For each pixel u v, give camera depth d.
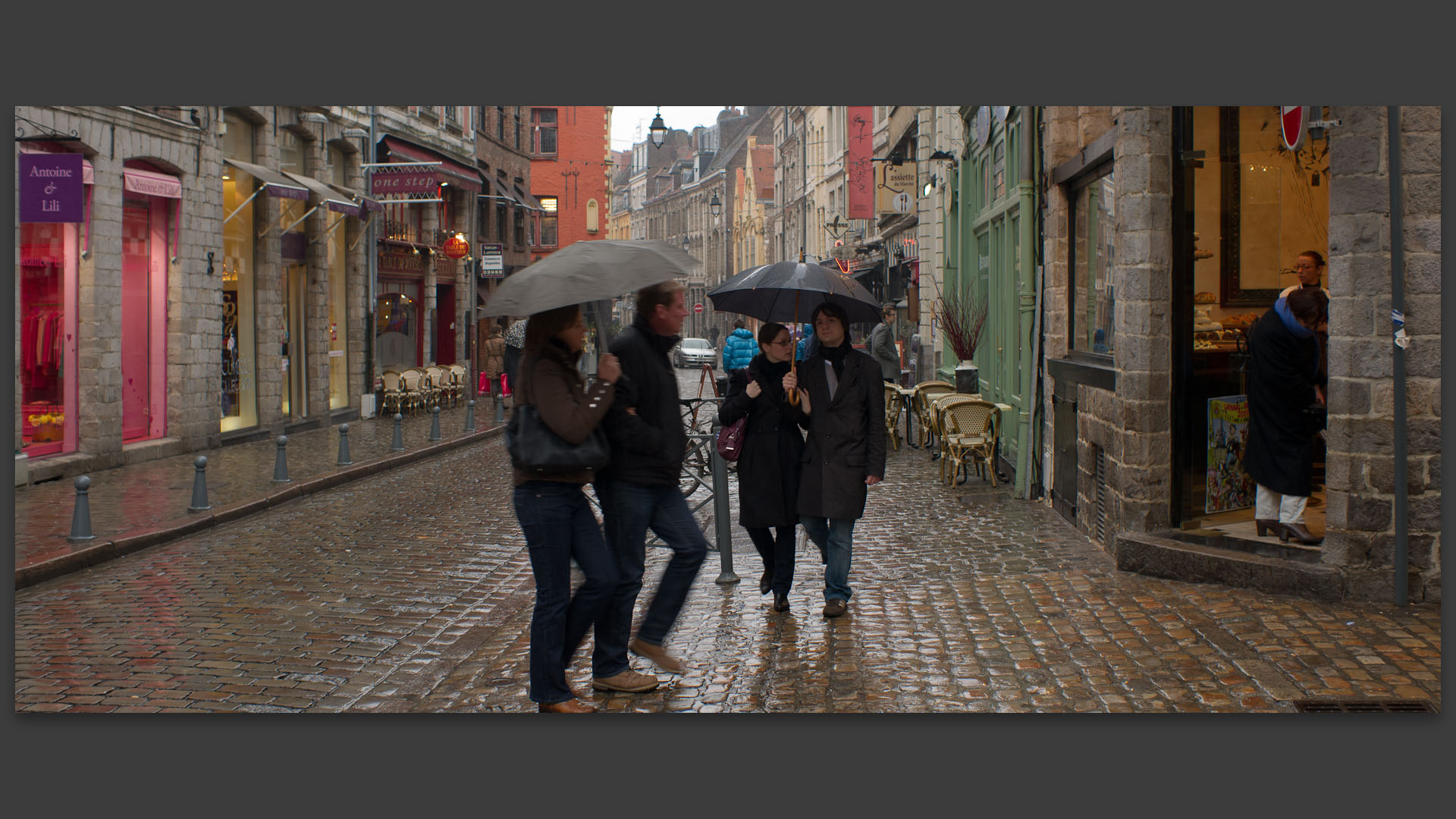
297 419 20.88
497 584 8.12
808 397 6.80
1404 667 5.51
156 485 12.73
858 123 36.12
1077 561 8.25
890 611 6.90
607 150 52.84
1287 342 7.21
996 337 15.03
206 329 16.92
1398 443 6.52
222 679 5.85
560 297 4.79
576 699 5.26
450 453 17.69
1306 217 8.44
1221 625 6.29
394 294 27.31
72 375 14.02
